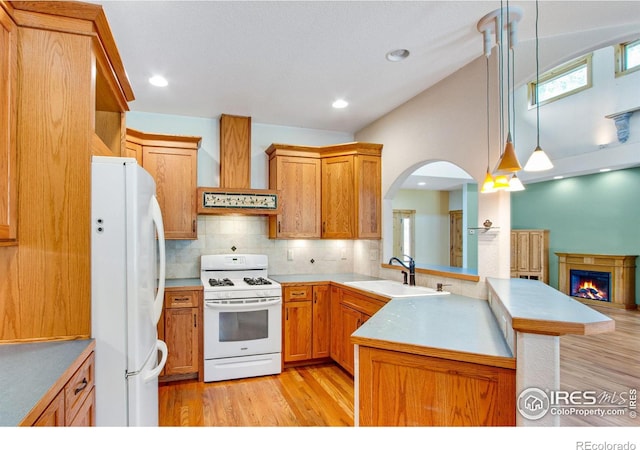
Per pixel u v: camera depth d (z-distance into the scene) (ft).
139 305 5.05
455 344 4.88
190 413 8.32
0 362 3.93
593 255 22.00
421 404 4.88
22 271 4.65
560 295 5.73
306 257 13.44
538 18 6.30
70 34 4.89
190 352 10.21
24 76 4.70
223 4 6.06
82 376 4.28
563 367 11.68
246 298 10.40
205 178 12.23
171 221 10.97
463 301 7.89
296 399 9.13
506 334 4.97
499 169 6.01
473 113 8.28
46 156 4.75
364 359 5.27
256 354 10.59
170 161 10.98
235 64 8.31
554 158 20.06
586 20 6.40
